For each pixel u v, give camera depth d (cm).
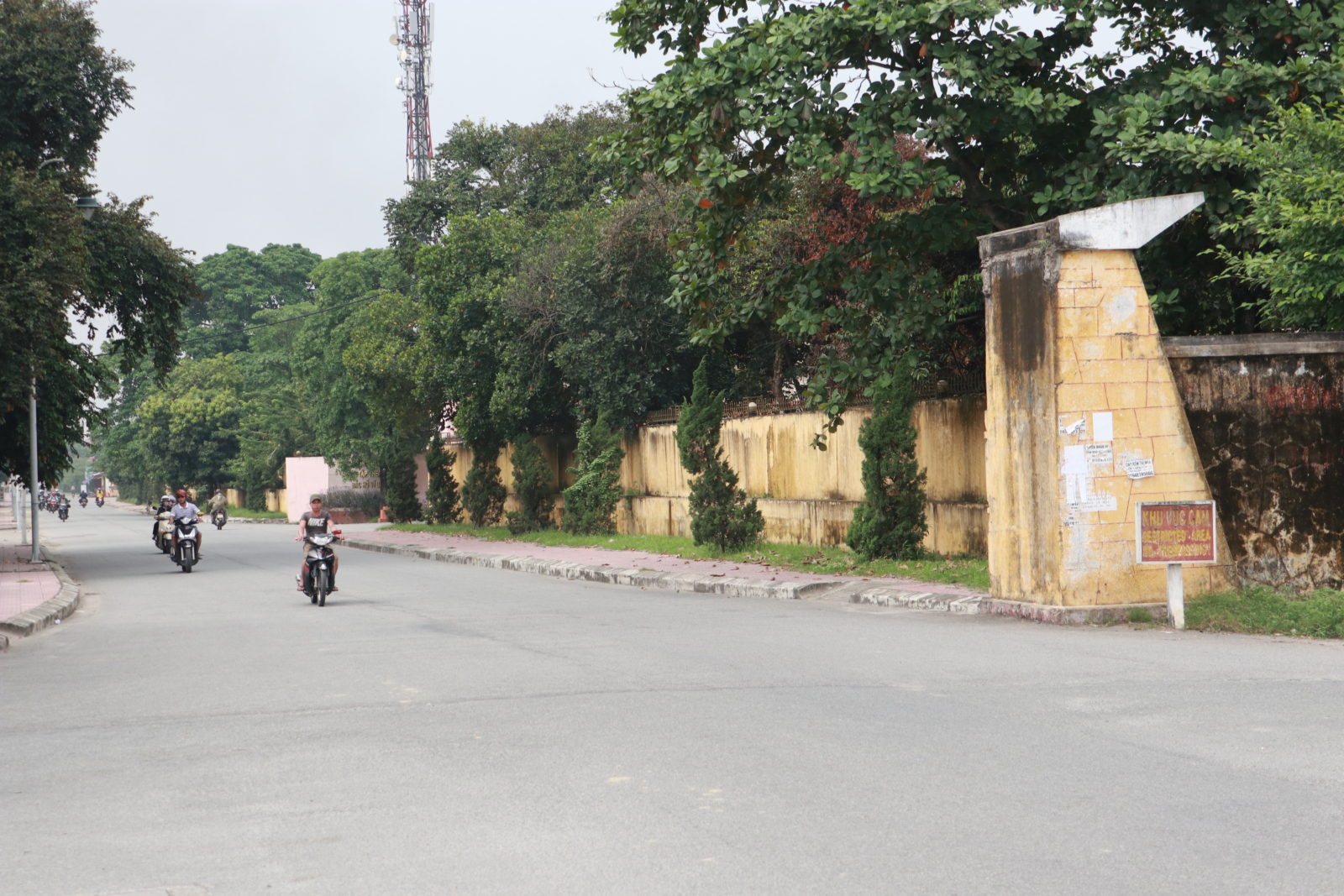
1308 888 455
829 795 599
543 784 637
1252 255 1313
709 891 466
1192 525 1237
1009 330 1355
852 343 1738
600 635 1283
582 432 3061
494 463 3844
